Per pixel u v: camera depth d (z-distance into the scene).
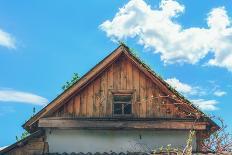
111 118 15.38
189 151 9.30
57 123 15.21
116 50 15.88
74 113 15.47
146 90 15.80
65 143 15.34
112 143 15.38
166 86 15.59
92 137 15.45
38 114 15.30
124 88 15.82
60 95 15.41
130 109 16.16
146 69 15.78
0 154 14.68
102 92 15.76
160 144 15.34
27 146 14.99
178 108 15.52
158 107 15.57
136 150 15.30
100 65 15.76
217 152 9.73
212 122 15.02
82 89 15.76
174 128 15.22
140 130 15.49
